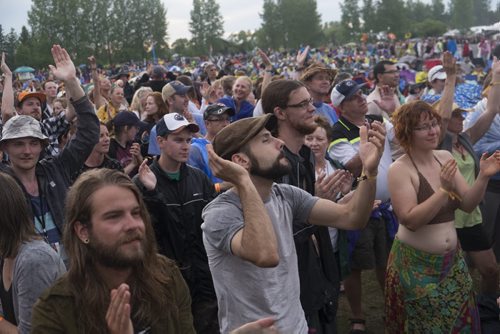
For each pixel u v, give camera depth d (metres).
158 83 10.43
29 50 74.38
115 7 91.00
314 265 3.33
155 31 95.12
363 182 2.92
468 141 5.05
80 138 4.09
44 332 2.13
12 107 6.01
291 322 2.79
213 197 4.20
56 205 3.80
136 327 2.25
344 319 5.27
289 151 3.66
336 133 4.89
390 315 3.94
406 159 3.80
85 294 2.18
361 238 4.68
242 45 110.06
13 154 3.72
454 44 37.94
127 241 2.19
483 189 3.73
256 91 9.38
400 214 3.66
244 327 1.76
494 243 5.34
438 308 3.71
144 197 3.88
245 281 2.72
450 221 3.75
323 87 6.09
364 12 106.56
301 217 3.08
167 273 2.40
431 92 8.32
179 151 4.02
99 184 2.21
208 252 2.81
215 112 5.29
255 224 2.51
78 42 82.06
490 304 4.31
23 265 2.69
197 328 3.99
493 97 5.28
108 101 8.98
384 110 6.80
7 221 2.73
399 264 3.83
